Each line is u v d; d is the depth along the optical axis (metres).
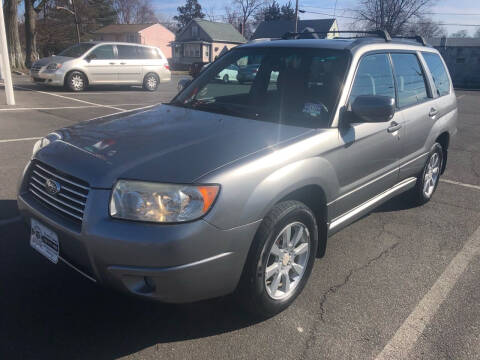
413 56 4.49
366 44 3.71
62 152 2.70
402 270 3.64
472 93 27.06
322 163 2.94
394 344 2.70
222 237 2.36
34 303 2.92
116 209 2.29
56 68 14.69
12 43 24.53
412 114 4.18
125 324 2.76
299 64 3.60
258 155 2.59
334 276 3.49
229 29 55.75
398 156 4.03
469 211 5.11
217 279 2.43
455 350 2.67
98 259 2.30
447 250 4.05
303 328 2.82
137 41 58.34
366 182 3.58
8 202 4.59
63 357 2.45
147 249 2.21
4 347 2.49
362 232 4.38
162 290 2.30
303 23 53.22
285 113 3.31
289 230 2.79
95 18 58.16
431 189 5.19
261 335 2.73
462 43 41.38
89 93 15.01
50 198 2.62
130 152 2.56
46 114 9.99
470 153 8.27
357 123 3.30
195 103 3.75
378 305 3.11
